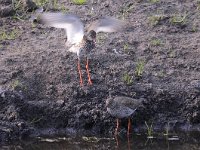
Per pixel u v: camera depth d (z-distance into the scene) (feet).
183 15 51.85
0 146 42.37
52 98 44.37
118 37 49.44
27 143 42.73
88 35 41.04
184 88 44.88
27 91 44.62
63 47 48.32
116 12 52.39
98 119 43.52
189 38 49.52
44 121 43.65
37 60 46.73
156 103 44.19
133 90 44.52
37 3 53.62
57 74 45.55
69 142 42.80
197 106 44.04
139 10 52.70
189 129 43.62
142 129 43.55
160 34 49.90
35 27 51.08
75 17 39.52
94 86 44.73
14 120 43.32
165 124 43.73
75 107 43.88
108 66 46.29
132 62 46.78
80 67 46.06
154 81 45.39
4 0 53.36
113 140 42.86
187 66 46.73
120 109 42.19
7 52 47.96
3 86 44.65
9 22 51.55
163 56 47.55
